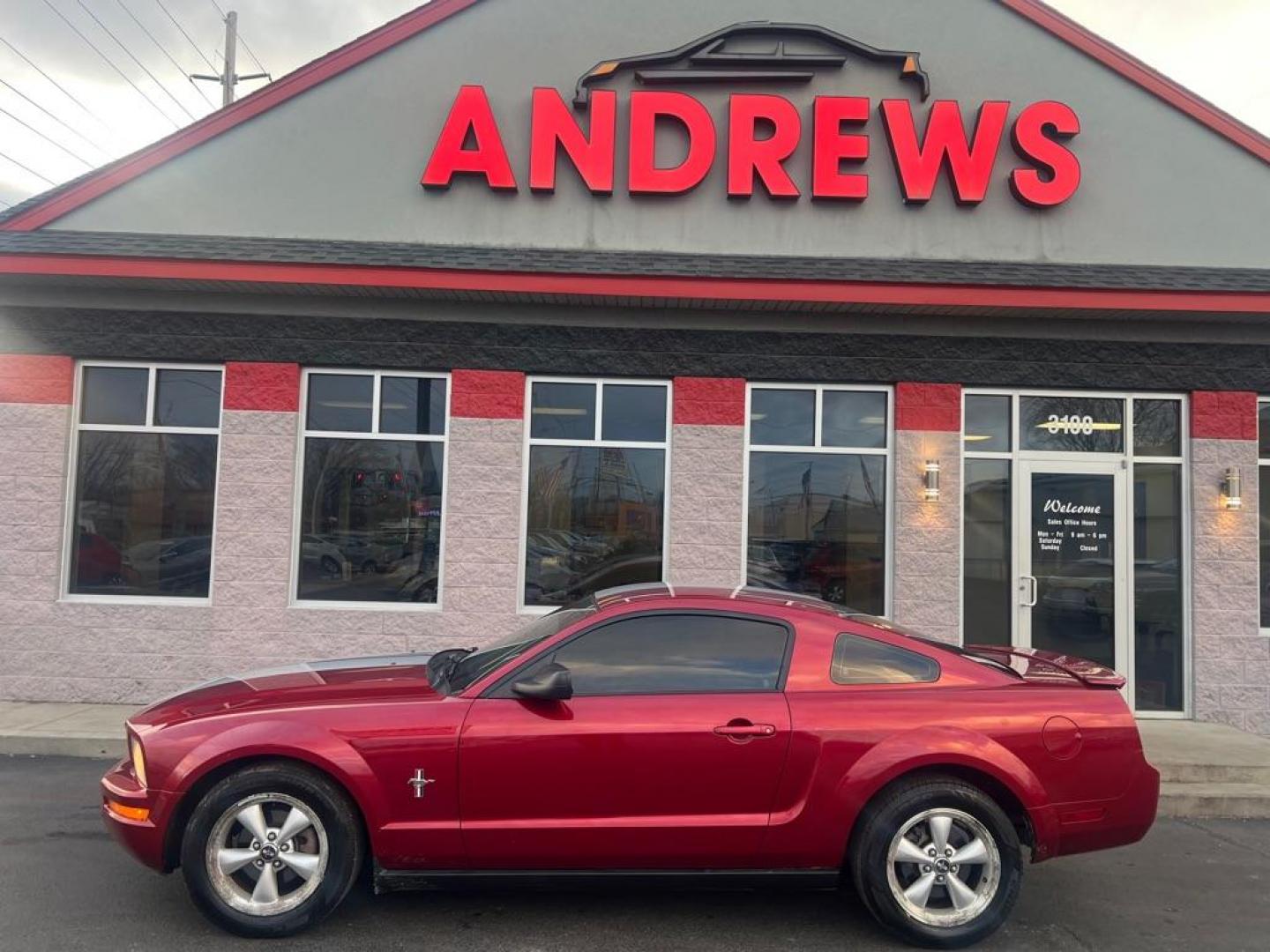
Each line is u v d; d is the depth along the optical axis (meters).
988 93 8.76
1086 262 8.62
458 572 8.47
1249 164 8.69
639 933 4.21
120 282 8.07
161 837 4.00
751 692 4.21
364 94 8.66
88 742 6.99
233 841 4.04
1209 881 5.00
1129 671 8.48
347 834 4.04
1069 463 8.63
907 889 4.07
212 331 8.52
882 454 8.66
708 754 4.06
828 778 4.07
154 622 8.37
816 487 8.67
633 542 8.62
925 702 4.22
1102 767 4.19
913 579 8.45
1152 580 8.58
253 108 8.59
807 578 8.62
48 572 8.38
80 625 8.36
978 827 4.08
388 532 8.61
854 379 8.58
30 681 8.34
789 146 8.55
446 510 8.52
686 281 7.88
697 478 8.53
